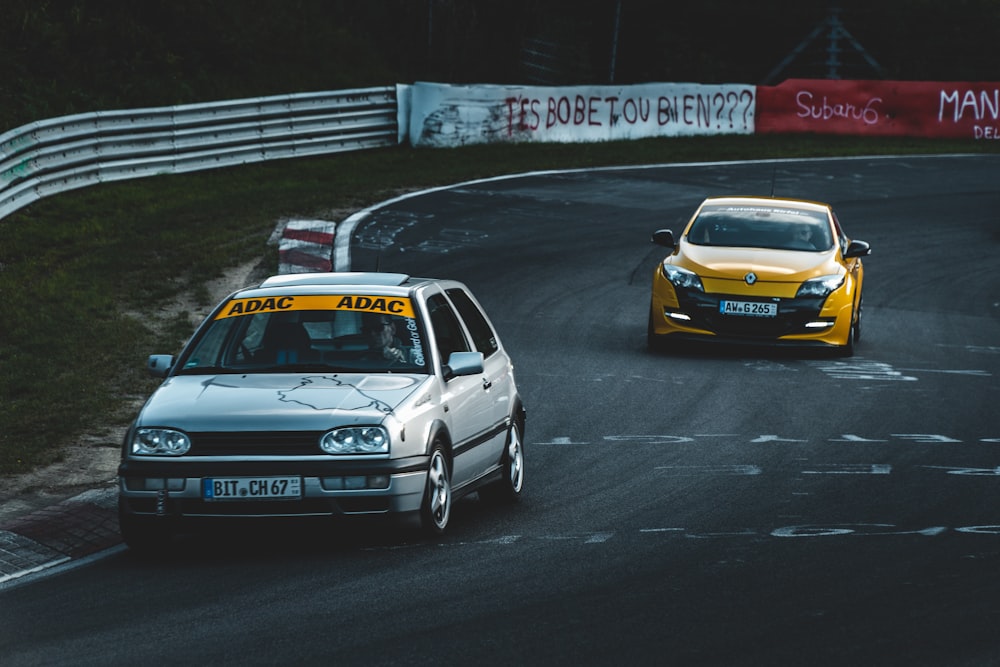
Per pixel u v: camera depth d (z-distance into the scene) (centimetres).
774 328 4253
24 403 3353
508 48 11788
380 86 10212
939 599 1808
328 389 2173
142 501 2053
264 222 6209
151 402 2153
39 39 8562
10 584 2008
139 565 2091
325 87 9962
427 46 11319
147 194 6700
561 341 4462
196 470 2039
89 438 3078
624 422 3353
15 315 4291
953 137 11100
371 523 2066
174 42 9431
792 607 1772
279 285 2470
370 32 11231
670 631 1664
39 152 6238
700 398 3647
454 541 2208
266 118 8000
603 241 6384
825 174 8894
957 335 4794
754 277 4278
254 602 1833
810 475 2764
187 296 4791
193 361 2319
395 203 7006
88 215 6112
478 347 2548
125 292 4791
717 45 13738
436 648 1600
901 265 6238
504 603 1805
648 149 9581
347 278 2512
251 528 2053
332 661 1557
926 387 3841
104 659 1592
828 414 3447
